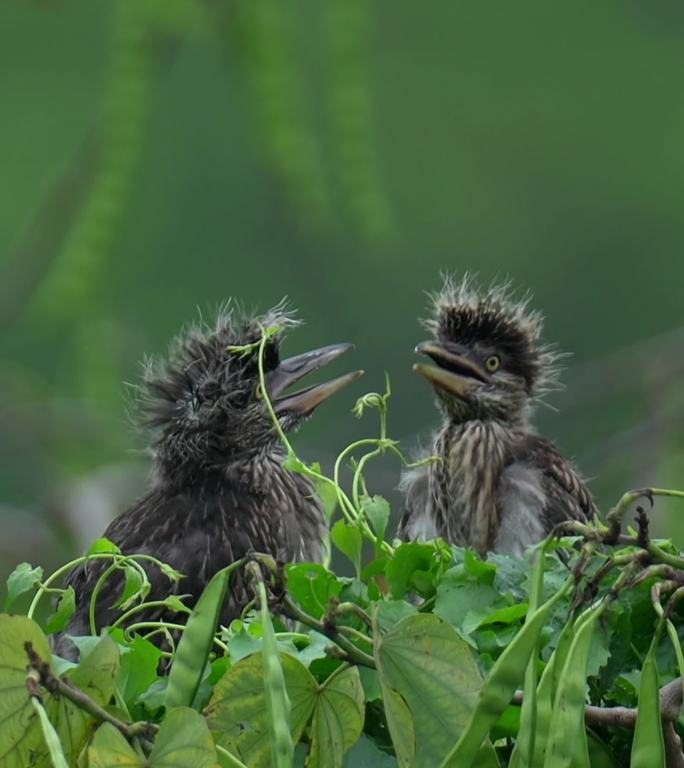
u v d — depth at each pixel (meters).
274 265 29.72
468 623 7.23
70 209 12.73
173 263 29.12
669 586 6.50
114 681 6.40
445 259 31.98
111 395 14.84
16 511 15.99
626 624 7.15
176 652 6.57
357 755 6.93
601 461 16.61
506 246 32.12
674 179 32.38
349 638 7.07
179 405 11.62
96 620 10.56
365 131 12.23
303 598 7.45
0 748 6.34
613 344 31.89
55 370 24.84
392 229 12.27
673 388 16.11
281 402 11.62
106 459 15.38
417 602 8.22
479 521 12.33
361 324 29.94
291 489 11.56
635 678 7.20
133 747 6.33
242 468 11.46
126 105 11.81
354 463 8.18
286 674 6.63
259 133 11.95
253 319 11.76
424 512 12.64
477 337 12.83
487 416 12.65
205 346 11.78
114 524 11.41
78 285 12.56
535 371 12.98
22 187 27.22
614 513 6.48
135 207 28.97
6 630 6.25
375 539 7.70
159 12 11.62
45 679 6.27
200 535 11.13
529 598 6.67
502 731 6.99
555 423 18.28
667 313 32.38
